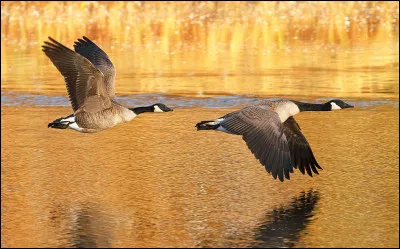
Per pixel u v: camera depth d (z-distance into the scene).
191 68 26.25
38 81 24.27
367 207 13.76
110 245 12.24
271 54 28.98
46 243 12.31
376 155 16.70
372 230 12.78
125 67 26.45
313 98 21.72
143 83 23.81
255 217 13.29
